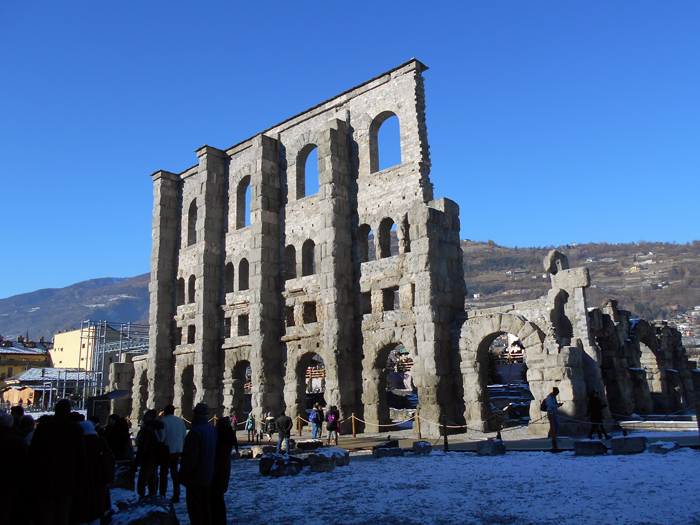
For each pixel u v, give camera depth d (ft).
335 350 122.62
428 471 55.16
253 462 74.95
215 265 159.22
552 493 41.24
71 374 306.76
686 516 33.06
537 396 92.58
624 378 111.55
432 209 114.32
